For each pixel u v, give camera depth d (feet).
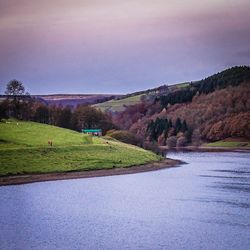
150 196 375.66
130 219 294.66
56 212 313.73
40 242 242.99
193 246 236.84
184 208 327.26
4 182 436.35
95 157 563.89
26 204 340.80
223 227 273.54
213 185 434.30
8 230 266.77
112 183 447.83
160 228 271.49
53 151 557.74
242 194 383.65
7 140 596.70
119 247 235.20
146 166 575.38
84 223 283.59
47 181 452.76
